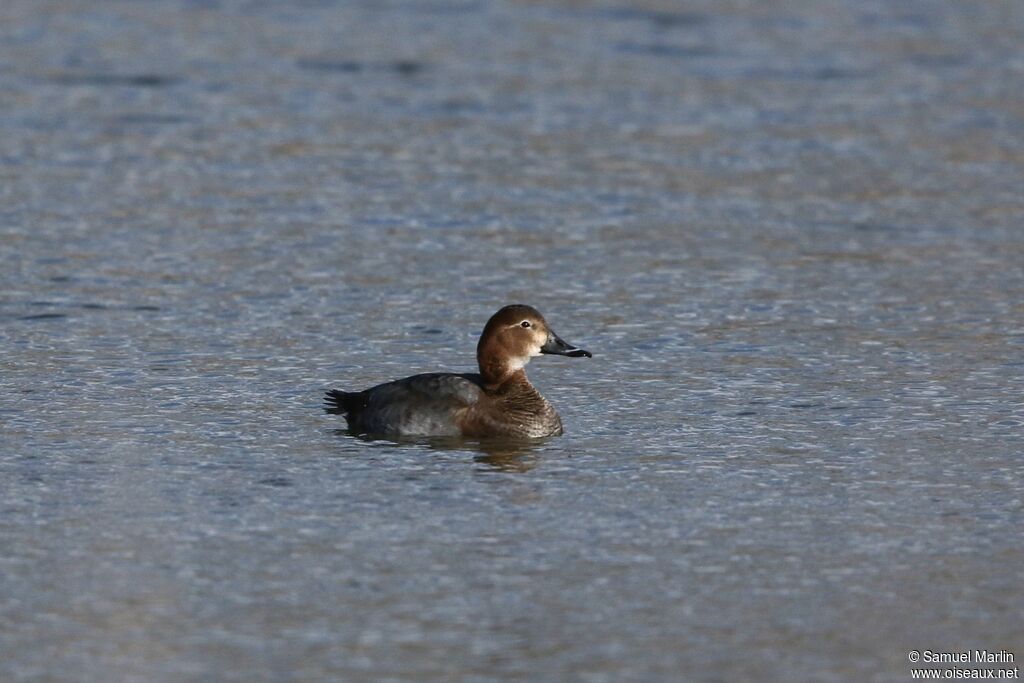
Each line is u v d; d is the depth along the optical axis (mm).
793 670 10156
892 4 37094
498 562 11836
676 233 22734
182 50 32844
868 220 23500
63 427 15023
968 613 11016
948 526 12680
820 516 12883
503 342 15164
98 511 12789
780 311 19391
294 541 12188
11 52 32281
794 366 17344
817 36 34438
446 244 22047
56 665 10070
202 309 19109
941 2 37188
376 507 13016
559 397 16375
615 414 15797
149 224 22562
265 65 31828
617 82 30938
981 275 20953
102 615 10797
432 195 24297
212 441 14719
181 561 11766
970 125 28500
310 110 28891
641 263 21344
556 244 22125
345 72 31375
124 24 35031
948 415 15688
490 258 21453
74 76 30703
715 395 16359
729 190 24906
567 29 34906
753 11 36531
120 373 16797
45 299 19297
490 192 24516
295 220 22953
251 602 11047
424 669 10078
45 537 12203
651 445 14789
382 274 20672
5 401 15781
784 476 13898
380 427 15031
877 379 16875
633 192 24719
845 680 10031
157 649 10312
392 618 10820
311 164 25797
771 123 28516
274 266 20875
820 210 23953
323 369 17125
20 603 10961
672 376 17031
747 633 10656
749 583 11477
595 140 27438
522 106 29344
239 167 25547
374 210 23500
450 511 12938
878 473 13992
